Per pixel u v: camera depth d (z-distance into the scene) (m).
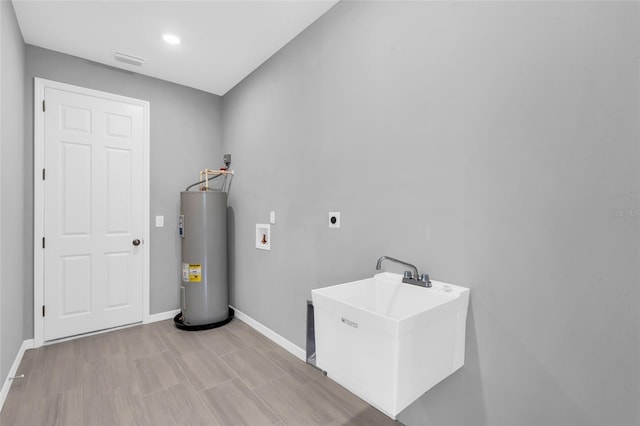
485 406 1.28
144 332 2.77
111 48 2.53
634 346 0.94
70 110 2.62
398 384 0.95
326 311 1.21
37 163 2.45
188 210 2.92
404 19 1.59
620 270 0.96
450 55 1.39
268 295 2.70
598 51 0.99
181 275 3.13
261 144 2.80
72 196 2.62
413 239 1.55
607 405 0.99
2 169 1.74
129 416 1.62
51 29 2.25
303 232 2.29
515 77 1.19
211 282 2.94
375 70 1.74
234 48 2.53
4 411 1.65
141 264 2.98
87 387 1.88
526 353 1.17
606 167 0.98
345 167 1.94
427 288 1.35
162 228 3.11
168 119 3.15
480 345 1.29
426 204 1.49
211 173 3.40
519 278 1.18
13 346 2.03
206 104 3.42
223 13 2.09
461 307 1.27
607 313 0.98
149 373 2.06
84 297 2.68
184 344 2.53
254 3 1.99
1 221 1.72
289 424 1.58
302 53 2.30
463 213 1.35
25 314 2.40
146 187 3.00
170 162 3.16
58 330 2.55
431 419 1.48
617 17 0.96
